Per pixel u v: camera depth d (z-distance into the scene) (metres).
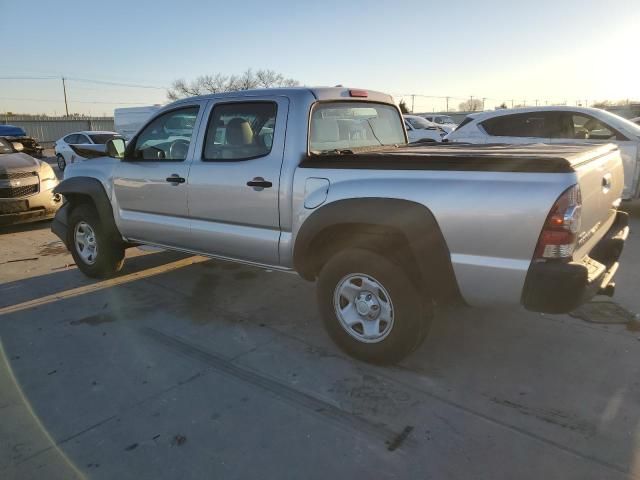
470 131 8.55
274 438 2.77
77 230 5.59
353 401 3.11
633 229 7.22
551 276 2.75
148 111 23.48
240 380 3.38
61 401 3.16
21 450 2.71
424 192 3.06
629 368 3.43
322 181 3.49
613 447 2.63
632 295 4.68
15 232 8.33
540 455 2.59
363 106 4.43
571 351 3.68
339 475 2.47
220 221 4.19
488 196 2.88
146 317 4.48
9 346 3.94
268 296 4.95
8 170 7.95
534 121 8.11
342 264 3.46
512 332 4.01
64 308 4.73
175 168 4.43
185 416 2.98
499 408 3.01
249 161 3.90
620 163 3.77
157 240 4.84
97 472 2.53
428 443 2.70
